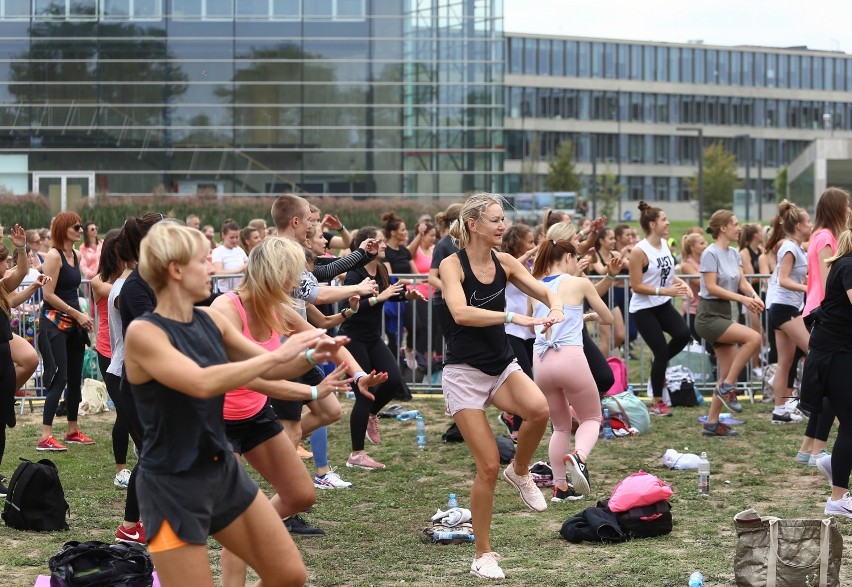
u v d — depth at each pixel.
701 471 8.26
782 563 5.64
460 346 6.18
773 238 11.09
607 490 8.46
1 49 50.50
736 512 7.63
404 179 51.56
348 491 8.62
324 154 51.41
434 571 6.24
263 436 5.43
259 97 51.22
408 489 8.67
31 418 12.18
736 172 94.19
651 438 10.63
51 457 9.88
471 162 51.62
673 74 102.81
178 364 3.86
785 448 9.98
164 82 50.91
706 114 104.25
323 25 51.22
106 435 11.09
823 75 108.50
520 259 9.44
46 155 50.72
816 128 108.38
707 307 11.01
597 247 14.65
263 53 51.16
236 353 4.27
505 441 9.39
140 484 4.05
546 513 7.79
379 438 10.70
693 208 99.50
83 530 7.24
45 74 50.62
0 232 8.34
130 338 3.92
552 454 8.18
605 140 100.69
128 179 50.91
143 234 6.61
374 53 51.34
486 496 6.11
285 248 5.52
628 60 101.06
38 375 13.31
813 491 8.31
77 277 10.41
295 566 4.29
